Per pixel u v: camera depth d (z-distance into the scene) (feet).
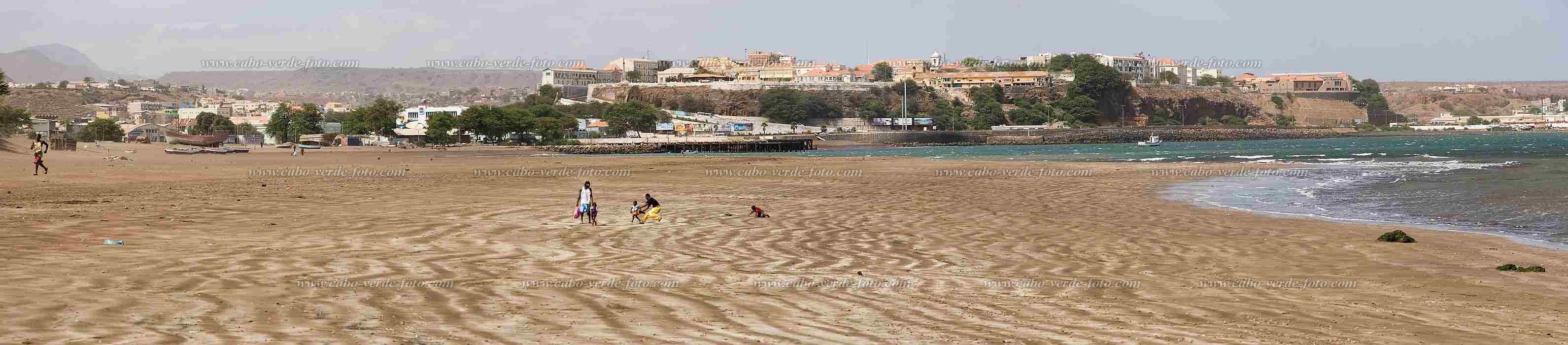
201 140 481.05
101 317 42.96
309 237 80.69
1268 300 55.26
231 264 61.52
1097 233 94.12
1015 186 176.14
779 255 75.20
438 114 606.96
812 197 145.18
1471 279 64.34
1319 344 43.11
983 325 46.50
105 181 166.09
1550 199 137.08
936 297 54.95
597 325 44.73
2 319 41.81
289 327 42.29
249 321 43.32
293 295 50.44
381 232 86.22
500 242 80.28
